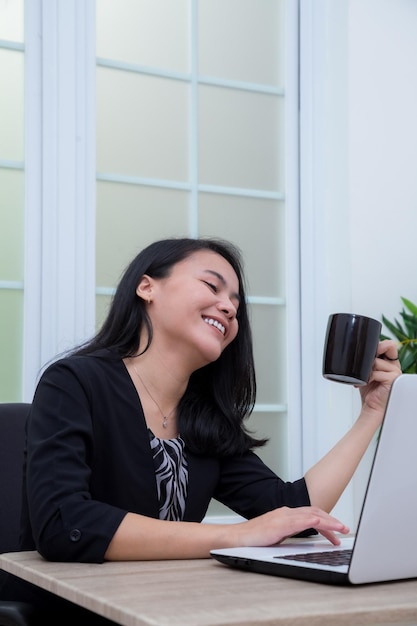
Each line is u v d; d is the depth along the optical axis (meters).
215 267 1.74
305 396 2.99
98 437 1.57
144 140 2.78
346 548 1.37
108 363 1.65
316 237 3.03
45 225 2.55
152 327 1.70
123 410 1.61
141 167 2.77
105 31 2.71
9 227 2.52
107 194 2.70
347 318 1.59
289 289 3.01
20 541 1.60
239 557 1.22
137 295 1.73
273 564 1.17
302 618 0.89
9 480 1.79
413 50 3.15
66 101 2.60
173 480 1.65
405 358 2.96
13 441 1.83
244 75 2.98
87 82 2.65
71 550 1.32
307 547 1.38
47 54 2.58
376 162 3.06
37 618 1.32
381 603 0.97
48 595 1.49
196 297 1.67
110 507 1.36
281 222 3.03
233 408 1.79
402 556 1.11
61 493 1.39
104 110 2.71
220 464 1.79
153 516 1.61
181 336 1.67
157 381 1.69
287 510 1.41
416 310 2.99
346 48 3.04
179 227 2.83
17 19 2.55
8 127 2.53
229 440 1.74
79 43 2.64
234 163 2.95
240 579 1.14
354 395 2.95
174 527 1.35
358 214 3.01
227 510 2.83
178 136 2.84
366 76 3.06
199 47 2.90
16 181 2.54
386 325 3.01
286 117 3.04
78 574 1.18
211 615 0.88
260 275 2.98
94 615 1.45
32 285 2.53
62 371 1.58
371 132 3.06
